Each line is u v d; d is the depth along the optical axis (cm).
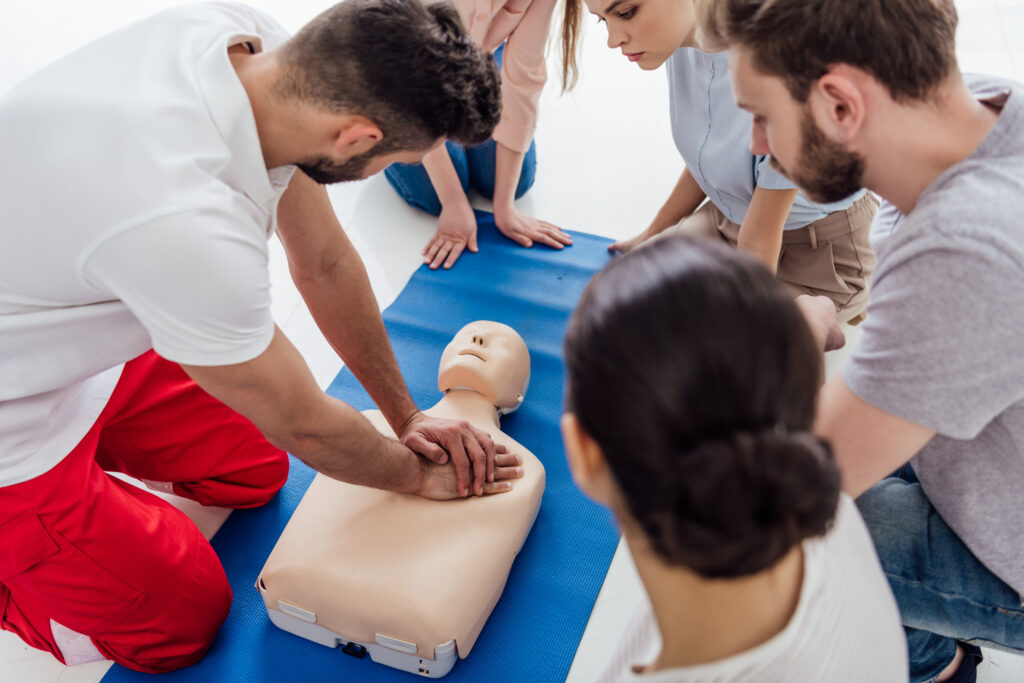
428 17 97
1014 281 79
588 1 149
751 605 59
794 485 50
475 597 141
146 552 134
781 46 82
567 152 263
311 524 149
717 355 51
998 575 107
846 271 189
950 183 85
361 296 146
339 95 95
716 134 165
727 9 85
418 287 219
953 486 107
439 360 200
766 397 52
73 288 103
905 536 115
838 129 86
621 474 56
